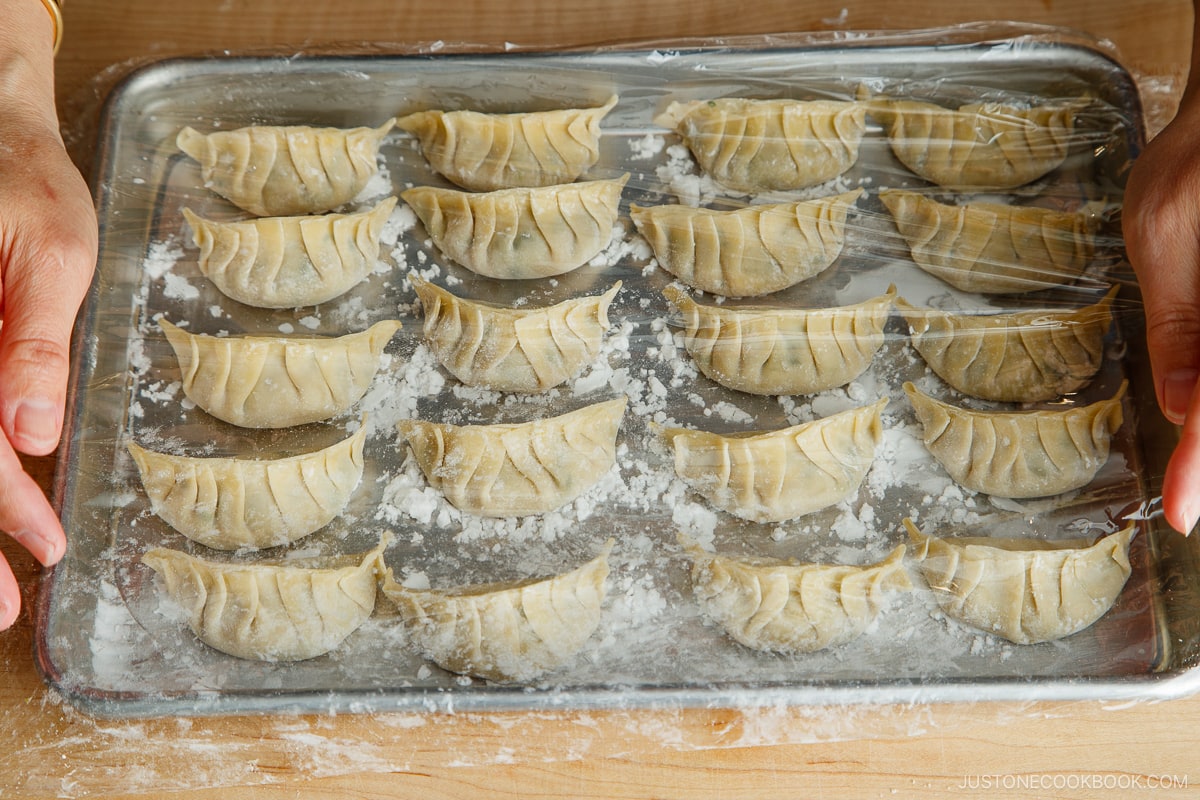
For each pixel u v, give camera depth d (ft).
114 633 1.96
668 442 2.06
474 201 2.16
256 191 2.20
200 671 1.94
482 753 1.93
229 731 1.92
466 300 2.15
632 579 1.99
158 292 2.15
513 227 2.15
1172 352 1.90
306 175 2.20
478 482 2.03
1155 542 1.99
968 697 1.89
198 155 2.20
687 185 2.20
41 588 1.94
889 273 2.14
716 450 2.03
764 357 2.08
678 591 1.98
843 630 1.95
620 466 2.06
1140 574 1.98
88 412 2.05
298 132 2.19
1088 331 2.07
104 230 2.13
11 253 1.92
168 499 2.03
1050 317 2.08
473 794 1.92
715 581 1.97
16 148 1.98
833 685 1.89
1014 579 1.95
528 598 1.94
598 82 2.23
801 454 2.03
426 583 1.99
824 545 2.01
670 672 1.93
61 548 1.86
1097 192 2.16
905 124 2.19
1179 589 1.95
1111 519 2.01
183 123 2.23
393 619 1.97
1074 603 1.95
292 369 2.08
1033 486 2.02
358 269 2.16
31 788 1.91
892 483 2.04
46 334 1.86
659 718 1.92
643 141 2.23
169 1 2.35
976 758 1.93
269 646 1.95
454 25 2.35
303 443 2.09
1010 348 2.07
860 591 1.96
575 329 2.10
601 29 2.35
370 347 2.10
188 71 2.23
